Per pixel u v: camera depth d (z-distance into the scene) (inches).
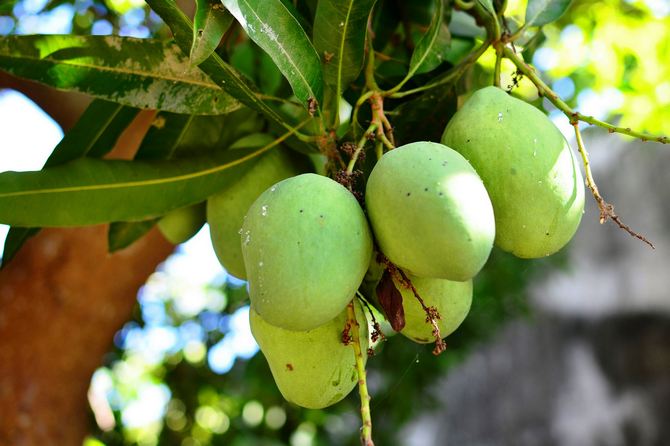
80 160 27.0
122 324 54.7
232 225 27.7
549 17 28.3
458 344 79.0
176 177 27.4
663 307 116.2
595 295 120.4
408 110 28.2
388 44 35.0
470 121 23.3
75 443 54.1
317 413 81.5
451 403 127.7
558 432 121.8
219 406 88.8
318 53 25.9
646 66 70.3
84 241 51.3
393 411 76.8
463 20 36.2
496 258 76.6
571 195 22.9
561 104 25.3
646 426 116.6
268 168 28.1
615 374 119.6
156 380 89.9
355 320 22.6
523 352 124.6
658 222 116.3
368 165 26.4
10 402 51.2
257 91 27.6
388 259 22.8
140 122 48.1
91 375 54.6
